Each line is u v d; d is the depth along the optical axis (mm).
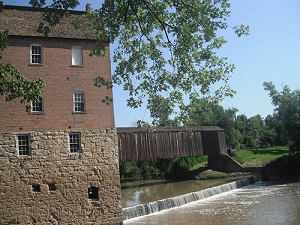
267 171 41969
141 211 24656
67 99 22062
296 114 46625
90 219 20844
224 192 33719
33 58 22016
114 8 11031
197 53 11742
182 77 11727
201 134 43156
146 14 11812
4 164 19719
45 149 20766
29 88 13438
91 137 22047
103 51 12367
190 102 11508
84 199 20953
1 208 19188
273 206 24453
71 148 21562
